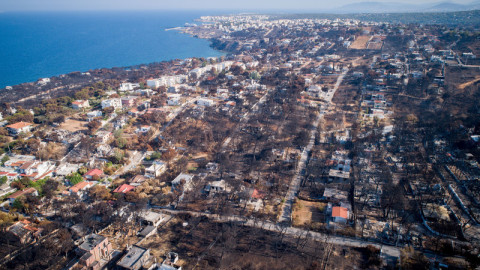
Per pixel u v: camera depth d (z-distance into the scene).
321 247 112.44
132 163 183.62
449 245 106.62
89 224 122.56
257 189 149.62
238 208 137.12
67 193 148.00
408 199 136.62
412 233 116.00
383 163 166.25
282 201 140.00
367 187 145.25
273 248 113.19
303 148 191.00
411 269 99.38
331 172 158.00
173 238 120.69
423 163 160.75
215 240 119.12
